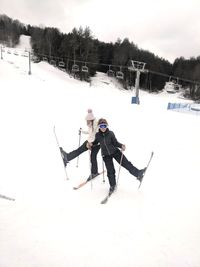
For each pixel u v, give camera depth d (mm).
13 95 20047
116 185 5414
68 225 4004
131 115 17484
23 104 16578
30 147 7754
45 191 5059
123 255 3428
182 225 4156
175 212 4539
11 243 3531
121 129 11820
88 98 27391
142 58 65812
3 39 76688
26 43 82938
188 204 4840
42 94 24000
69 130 10586
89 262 3277
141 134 11031
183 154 8266
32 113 13867
